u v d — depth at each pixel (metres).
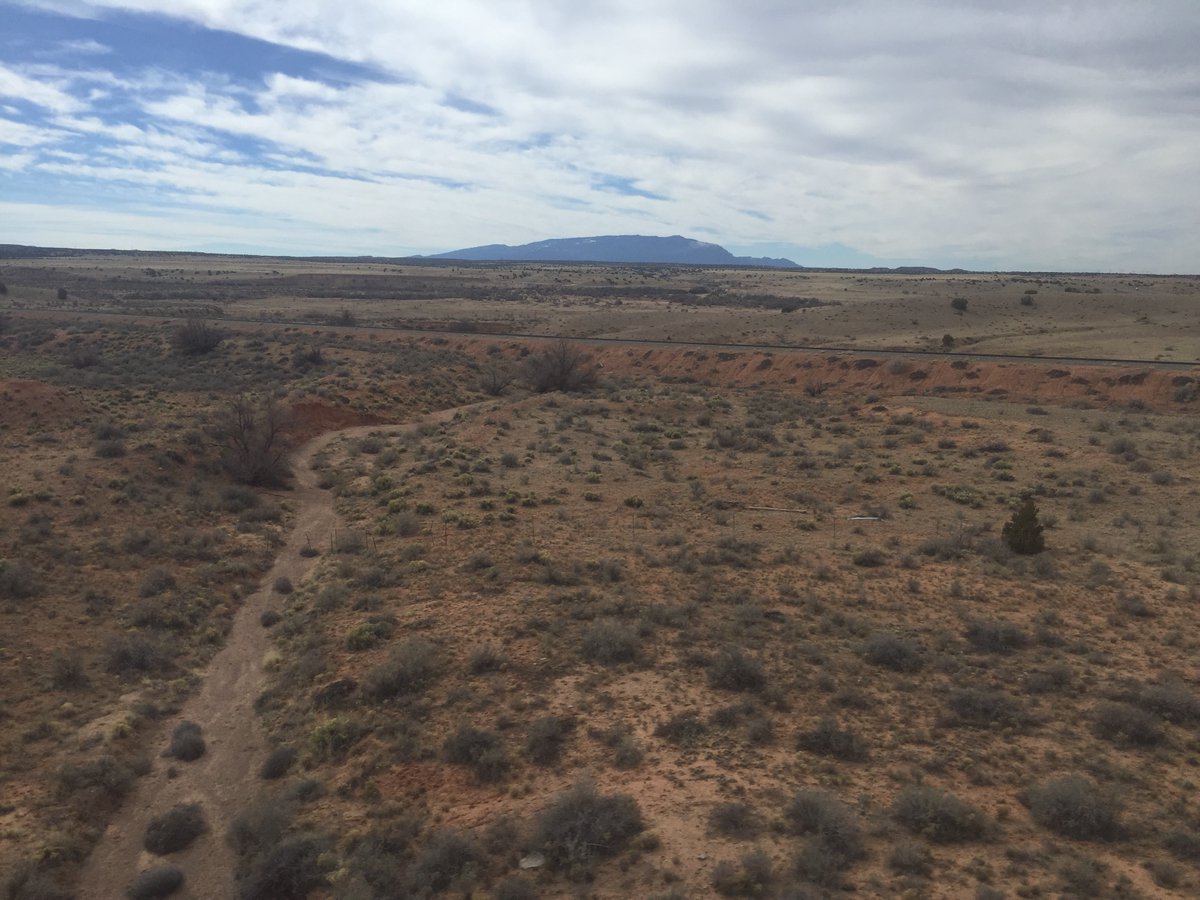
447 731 18.30
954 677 20.05
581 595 26.58
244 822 15.77
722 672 19.81
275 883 13.86
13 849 15.12
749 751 16.48
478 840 14.06
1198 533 33.72
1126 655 21.53
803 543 33.75
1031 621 24.19
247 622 27.83
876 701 18.77
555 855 13.28
